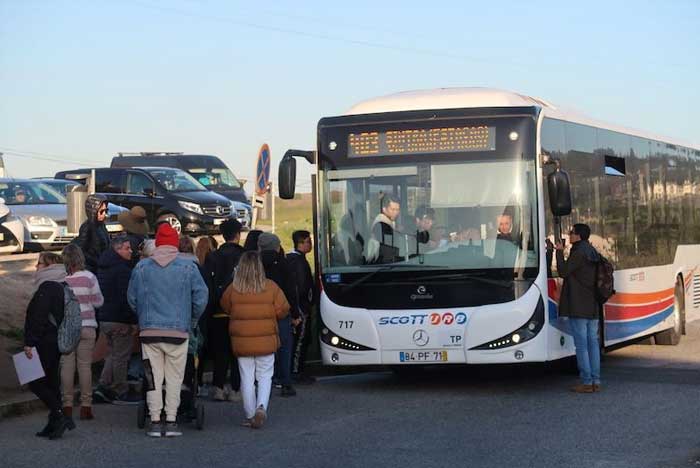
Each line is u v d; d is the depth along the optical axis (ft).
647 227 61.57
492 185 45.73
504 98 46.70
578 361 46.60
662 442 34.88
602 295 45.83
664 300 64.28
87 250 48.67
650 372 54.03
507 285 45.09
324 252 46.70
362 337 45.73
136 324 43.86
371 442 35.60
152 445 35.65
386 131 46.62
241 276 38.68
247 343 38.47
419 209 46.01
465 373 55.57
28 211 83.15
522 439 35.76
